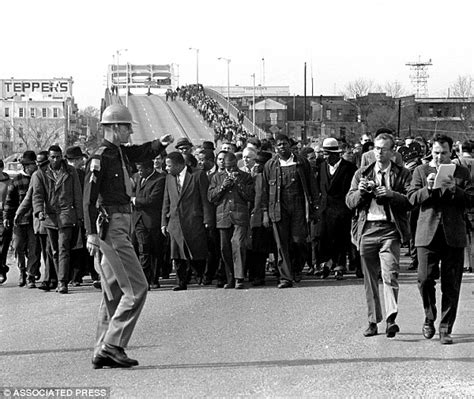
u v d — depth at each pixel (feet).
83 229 53.52
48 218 51.78
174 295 49.06
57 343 35.83
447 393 27.12
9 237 57.06
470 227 55.16
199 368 30.63
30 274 54.49
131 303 31.14
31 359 32.68
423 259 35.19
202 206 51.13
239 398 26.68
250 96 513.86
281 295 48.03
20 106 552.82
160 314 42.42
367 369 30.27
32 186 52.34
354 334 36.60
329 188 54.13
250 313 42.16
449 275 34.78
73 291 52.54
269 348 33.88
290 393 27.20
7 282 58.29
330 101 456.45
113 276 31.55
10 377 29.78
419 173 35.60
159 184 51.55
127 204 31.86
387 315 35.47
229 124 330.34
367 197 36.11
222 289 51.26
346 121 448.24
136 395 27.12
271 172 51.11
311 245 57.06
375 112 417.90
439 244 34.96
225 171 51.13
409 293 47.62
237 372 29.94
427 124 410.52
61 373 30.27
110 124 31.94
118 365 30.86
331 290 49.67
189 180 51.11
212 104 401.70
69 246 51.29
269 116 451.94
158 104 458.50
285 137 51.08
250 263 53.52
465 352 32.99
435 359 31.83
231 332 37.35
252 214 52.21
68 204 51.08
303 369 30.30
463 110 407.85
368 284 36.35
